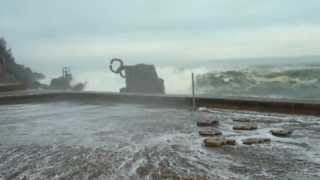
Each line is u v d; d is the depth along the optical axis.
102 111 6.69
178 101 7.27
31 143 3.92
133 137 4.12
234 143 3.65
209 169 2.80
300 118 5.14
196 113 6.04
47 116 6.15
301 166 2.84
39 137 4.26
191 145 3.64
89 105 7.82
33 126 5.10
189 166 2.90
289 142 3.67
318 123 4.71
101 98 8.71
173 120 5.34
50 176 2.76
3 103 8.41
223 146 3.56
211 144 3.58
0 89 10.65
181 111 6.37
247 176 2.62
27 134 4.48
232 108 6.42
